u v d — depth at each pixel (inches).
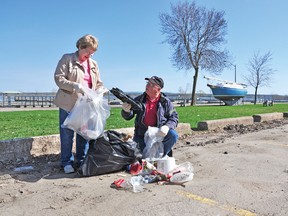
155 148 177.3
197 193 132.9
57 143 206.1
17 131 286.5
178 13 1360.7
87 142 178.4
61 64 161.8
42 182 149.0
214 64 1369.3
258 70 1875.0
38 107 978.7
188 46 1357.0
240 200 125.7
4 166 175.2
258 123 422.0
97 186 142.8
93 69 173.6
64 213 113.9
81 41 162.2
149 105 180.5
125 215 111.4
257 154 213.3
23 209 117.5
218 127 353.1
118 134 174.4
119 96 168.2
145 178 149.9
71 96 162.2
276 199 127.4
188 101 1515.7
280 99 2274.9
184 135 301.0
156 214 111.8
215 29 1353.3
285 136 296.4
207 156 205.8
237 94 1435.8
